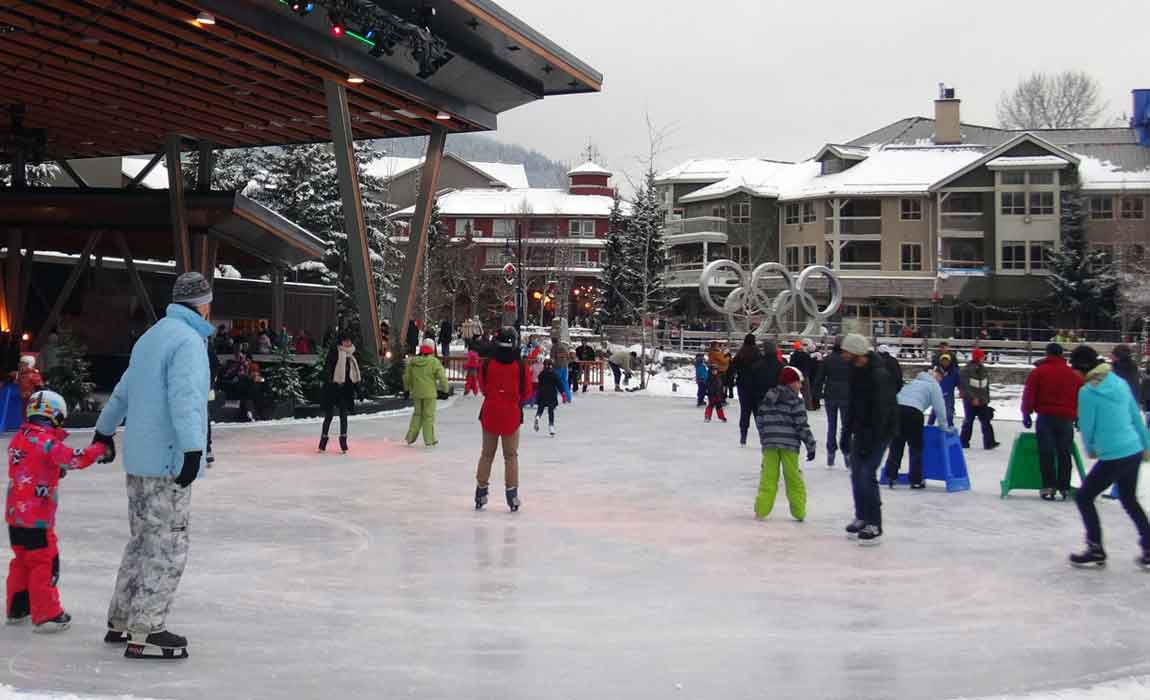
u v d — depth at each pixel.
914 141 68.38
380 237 51.19
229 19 20.36
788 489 10.73
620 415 25.56
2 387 17.53
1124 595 7.57
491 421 10.88
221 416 21.44
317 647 5.86
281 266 33.84
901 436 13.45
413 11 23.36
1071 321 56.94
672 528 10.16
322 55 23.20
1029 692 5.23
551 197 93.38
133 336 31.20
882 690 5.26
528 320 81.12
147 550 5.47
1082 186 57.97
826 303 63.34
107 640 5.79
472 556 8.60
